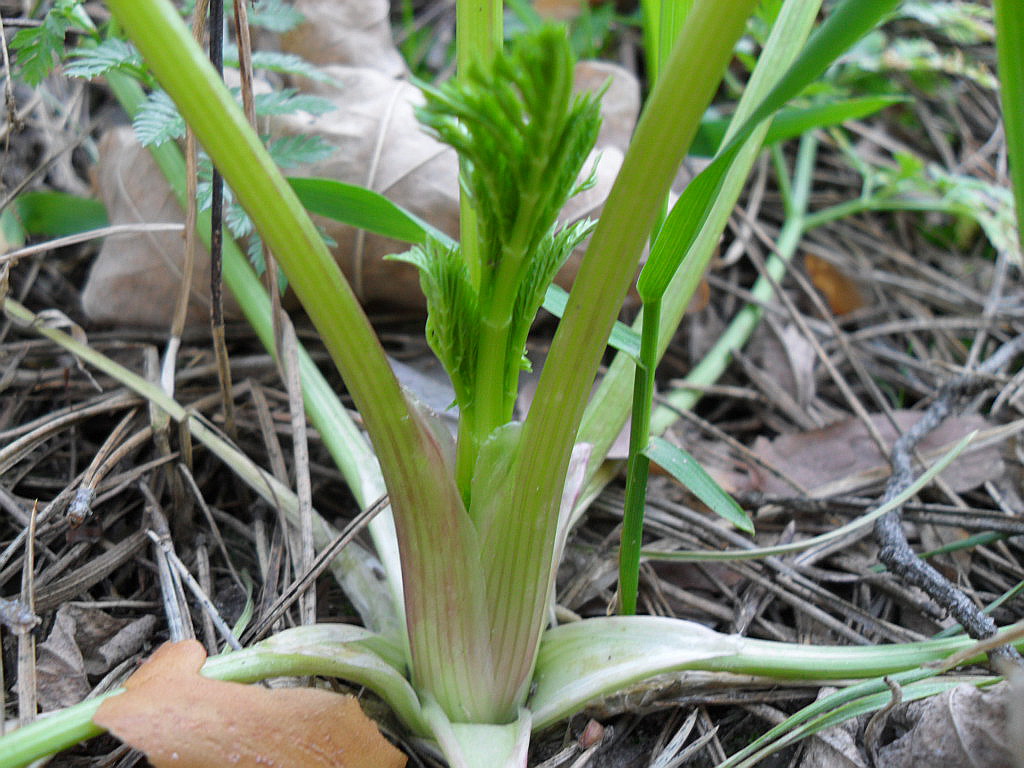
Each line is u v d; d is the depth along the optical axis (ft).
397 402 0.48
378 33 0.88
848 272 1.05
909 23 1.26
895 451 0.78
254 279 0.78
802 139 1.14
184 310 0.75
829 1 1.28
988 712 0.55
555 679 0.59
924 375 0.94
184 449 0.72
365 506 0.67
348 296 0.46
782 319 0.97
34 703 0.56
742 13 0.40
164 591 0.64
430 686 0.56
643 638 0.60
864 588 0.72
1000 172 1.09
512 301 0.47
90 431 0.79
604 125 0.92
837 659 0.59
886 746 0.58
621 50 1.27
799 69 0.46
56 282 0.91
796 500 0.76
